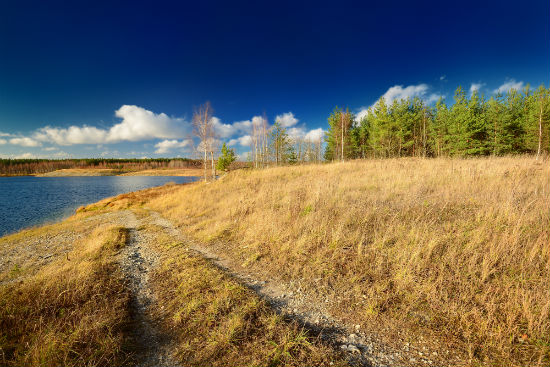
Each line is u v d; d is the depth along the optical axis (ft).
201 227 31.73
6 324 10.78
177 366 8.89
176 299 13.42
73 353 9.11
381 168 50.80
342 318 11.09
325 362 8.55
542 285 10.52
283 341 9.46
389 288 12.46
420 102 101.09
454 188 26.45
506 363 7.84
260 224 24.45
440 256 14.06
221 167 125.08
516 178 26.78
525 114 84.94
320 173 57.16
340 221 20.61
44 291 13.25
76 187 176.45
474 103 82.64
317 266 15.76
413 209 21.35
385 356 8.76
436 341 9.14
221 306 11.99
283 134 115.65
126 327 11.39
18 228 55.21
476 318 9.50
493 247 13.12
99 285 14.83
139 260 21.38
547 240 13.01
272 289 14.24
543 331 8.45
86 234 35.70
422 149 103.45
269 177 63.05
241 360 8.84
